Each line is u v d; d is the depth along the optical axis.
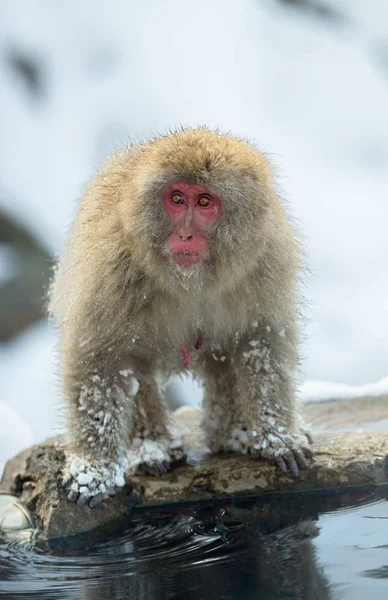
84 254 10.93
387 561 8.88
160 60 26.73
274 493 11.30
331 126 26.12
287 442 11.45
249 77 26.66
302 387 14.88
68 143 26.05
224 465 11.59
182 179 10.19
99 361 10.88
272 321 11.15
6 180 25.62
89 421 10.95
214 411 12.20
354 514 10.38
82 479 10.82
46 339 22.81
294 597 8.28
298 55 27.12
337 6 28.34
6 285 23.95
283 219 10.95
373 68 27.39
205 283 10.50
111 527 10.69
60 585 9.14
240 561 9.25
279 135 25.83
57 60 27.14
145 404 11.75
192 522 10.57
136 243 10.39
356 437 12.21
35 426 19.78
